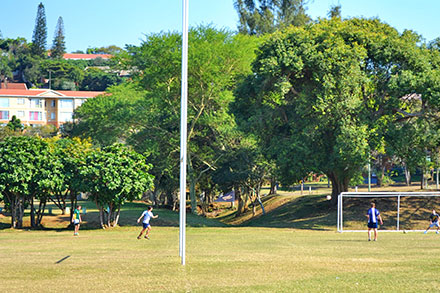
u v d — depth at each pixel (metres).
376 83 41.62
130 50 54.09
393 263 17.17
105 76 178.50
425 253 20.34
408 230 37.12
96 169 35.28
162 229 37.88
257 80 42.03
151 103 55.62
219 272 15.49
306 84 42.53
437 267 16.17
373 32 41.50
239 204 64.25
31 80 180.25
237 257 19.25
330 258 18.75
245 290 12.56
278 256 19.52
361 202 45.50
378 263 17.22
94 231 36.12
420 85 38.09
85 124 71.56
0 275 15.14
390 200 45.59
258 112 43.22
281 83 39.09
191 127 53.41
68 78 182.50
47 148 37.59
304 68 40.88
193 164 61.47
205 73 49.25
